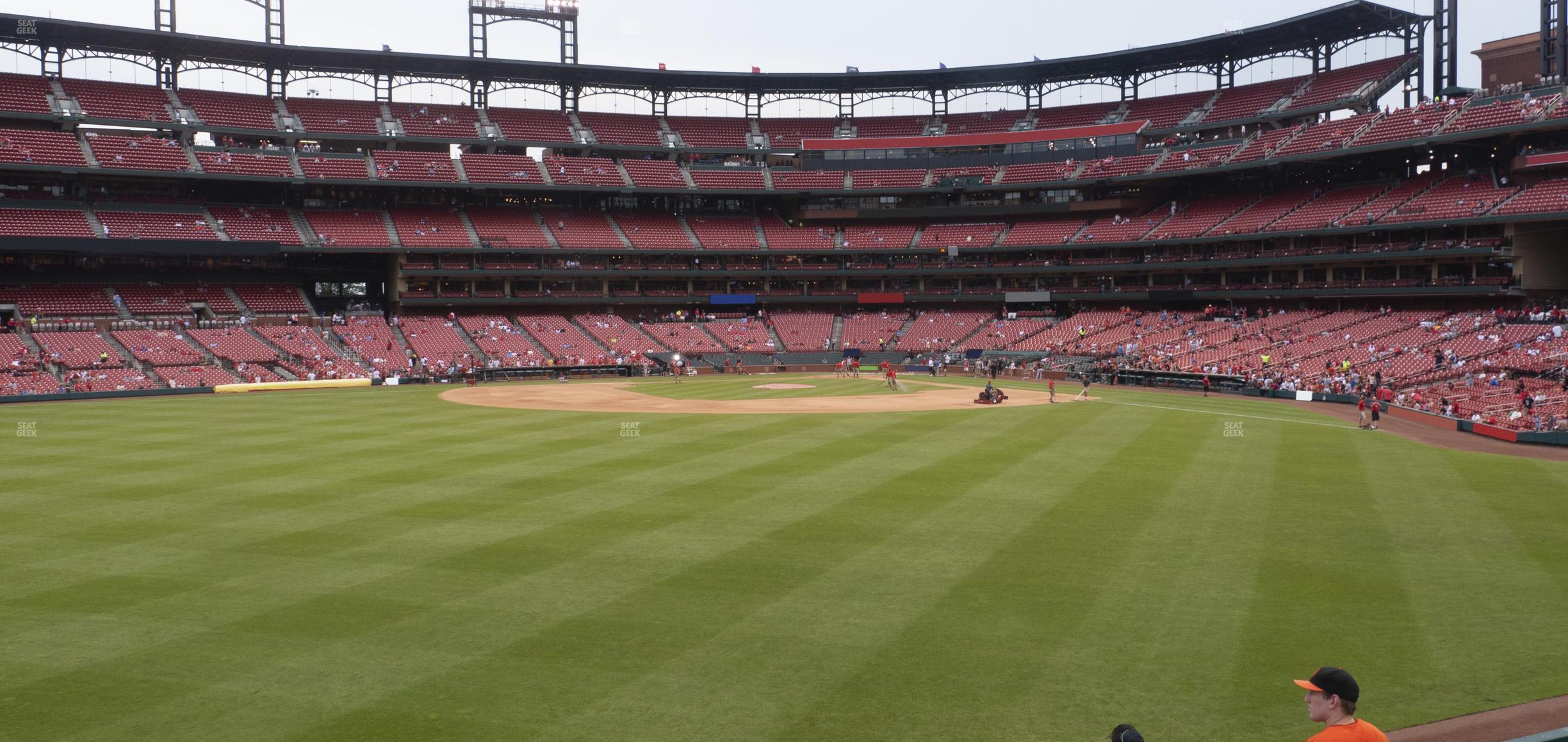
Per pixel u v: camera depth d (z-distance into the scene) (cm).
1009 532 2294
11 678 1421
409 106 10212
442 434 4181
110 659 1491
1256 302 8975
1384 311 7581
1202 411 5281
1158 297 9225
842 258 10588
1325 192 8644
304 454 3581
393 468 3247
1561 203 6575
